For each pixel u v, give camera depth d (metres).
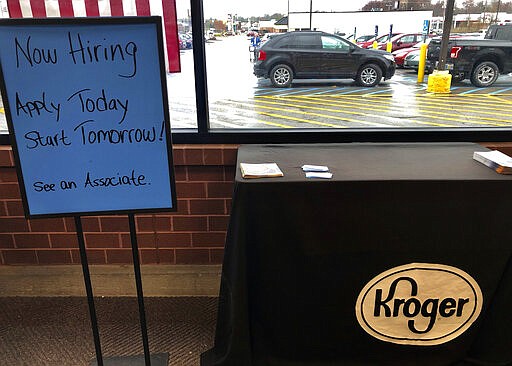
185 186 1.95
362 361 1.61
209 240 2.05
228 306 1.49
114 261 2.10
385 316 1.51
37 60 1.11
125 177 1.25
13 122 1.15
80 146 1.20
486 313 1.52
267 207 1.35
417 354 1.59
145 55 1.15
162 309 2.02
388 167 1.46
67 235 2.06
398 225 1.37
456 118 2.83
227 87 3.79
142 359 1.70
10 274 2.10
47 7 1.66
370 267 1.43
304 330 1.56
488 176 1.35
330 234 1.38
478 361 1.58
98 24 1.11
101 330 1.87
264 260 1.43
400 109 3.13
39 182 1.21
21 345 1.79
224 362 1.54
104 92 1.16
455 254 1.40
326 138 1.90
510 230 1.37
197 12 1.72
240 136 1.89
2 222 2.02
